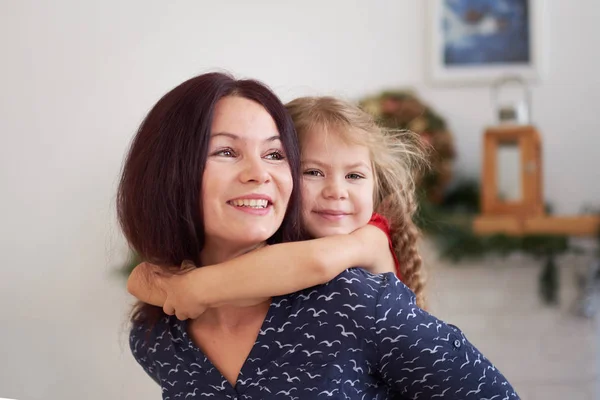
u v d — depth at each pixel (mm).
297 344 846
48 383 2912
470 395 828
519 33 2951
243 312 888
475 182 2840
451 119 2959
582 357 2697
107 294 2912
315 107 1145
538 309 2703
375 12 3000
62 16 3014
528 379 2711
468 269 2705
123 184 923
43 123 2984
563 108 2945
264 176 846
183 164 860
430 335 822
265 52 3018
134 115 2998
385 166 1210
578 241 2658
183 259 916
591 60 2939
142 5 3021
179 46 3020
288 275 845
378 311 822
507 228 2559
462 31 2971
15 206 2961
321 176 1104
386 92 2826
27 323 2928
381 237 1035
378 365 831
